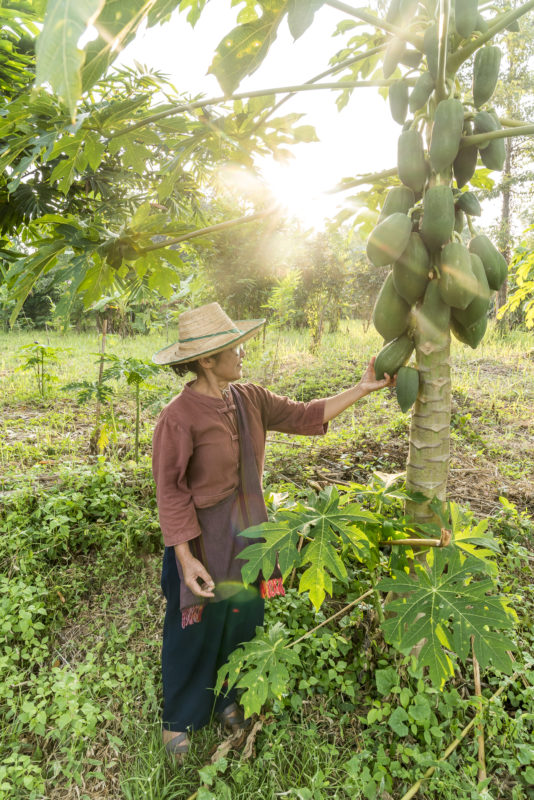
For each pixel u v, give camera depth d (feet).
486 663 6.13
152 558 11.84
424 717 7.06
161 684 8.84
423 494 7.60
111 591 11.08
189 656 7.52
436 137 5.82
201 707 7.66
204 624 7.50
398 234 5.83
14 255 12.03
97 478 13.62
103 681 8.64
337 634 9.05
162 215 7.92
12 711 8.07
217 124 7.45
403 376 6.99
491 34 5.59
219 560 7.46
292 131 7.79
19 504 12.75
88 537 12.14
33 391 25.86
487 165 6.24
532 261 17.26
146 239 8.33
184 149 7.87
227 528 7.52
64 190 7.72
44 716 7.77
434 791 6.89
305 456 16.05
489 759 7.18
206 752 7.66
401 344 7.11
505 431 18.86
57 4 2.60
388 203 6.46
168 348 8.32
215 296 36.14
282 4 4.91
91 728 7.72
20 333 54.90
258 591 8.05
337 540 6.86
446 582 6.65
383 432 17.70
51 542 11.65
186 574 7.12
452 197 5.86
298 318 47.75
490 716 7.48
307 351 35.78
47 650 9.35
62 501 12.46
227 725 8.03
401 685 8.09
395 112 6.60
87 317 53.88
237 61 5.26
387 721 7.71
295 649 8.30
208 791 6.61
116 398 25.18
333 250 36.73
